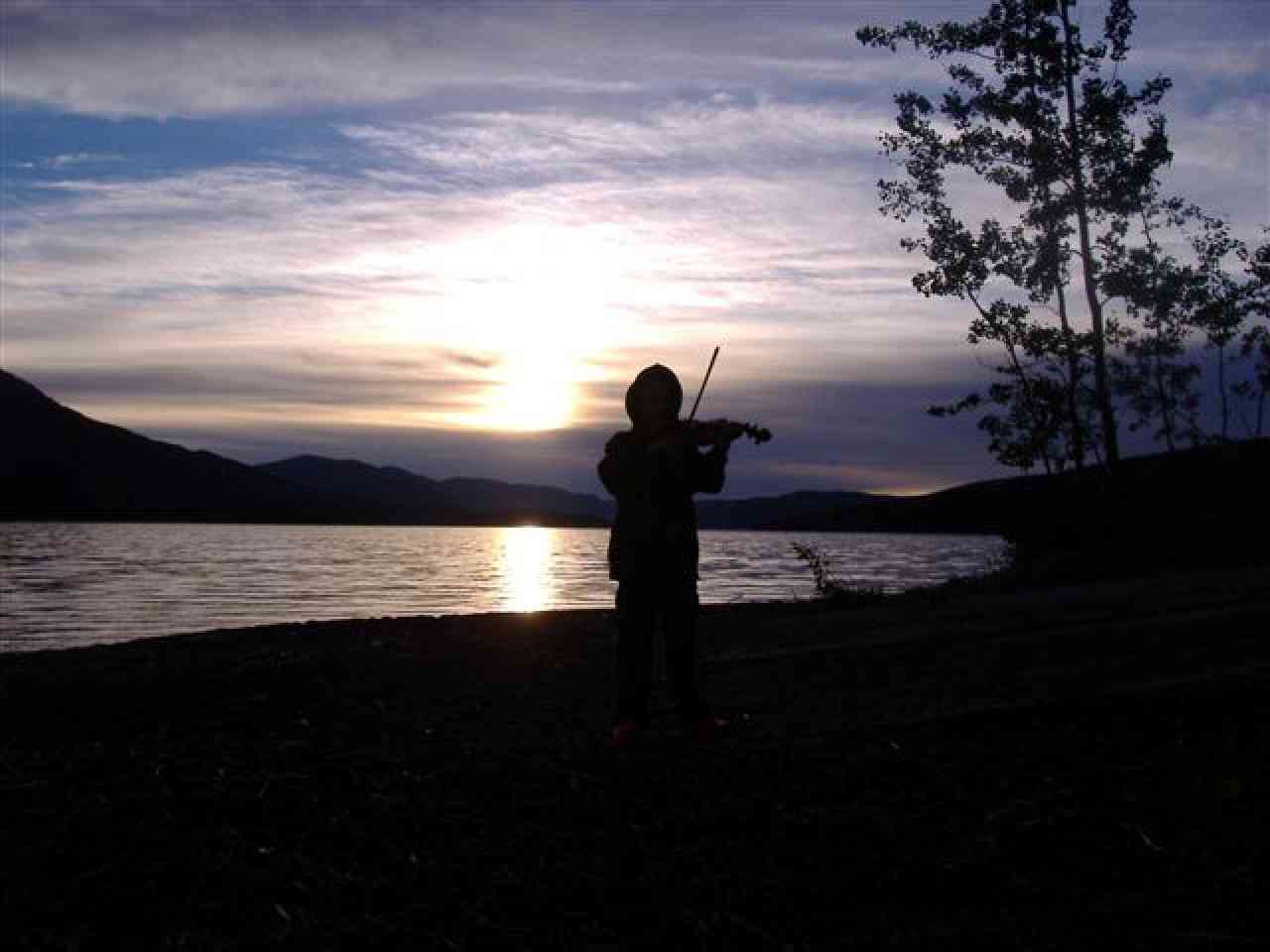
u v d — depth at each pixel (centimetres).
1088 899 418
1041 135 2058
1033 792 551
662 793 566
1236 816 505
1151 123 2077
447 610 2477
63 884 441
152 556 5784
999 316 2098
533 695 837
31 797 556
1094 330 2094
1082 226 2086
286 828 511
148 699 827
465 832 507
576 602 2734
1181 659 769
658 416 621
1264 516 1877
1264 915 397
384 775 600
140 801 546
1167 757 612
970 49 2097
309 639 1175
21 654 1117
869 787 571
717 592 2950
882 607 1204
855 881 440
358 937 391
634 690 619
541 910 417
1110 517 2064
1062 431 2127
